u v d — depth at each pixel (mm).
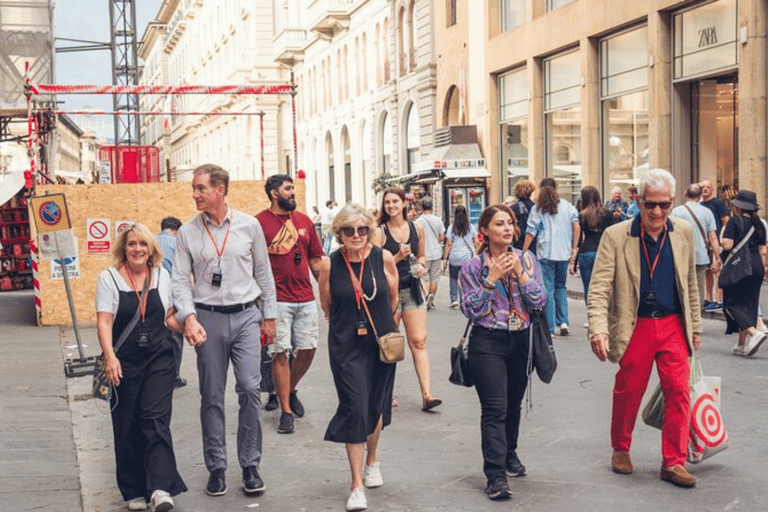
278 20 58250
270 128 58656
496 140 30062
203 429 6336
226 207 6395
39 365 11750
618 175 23156
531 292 5953
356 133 44156
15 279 24562
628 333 6164
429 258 15734
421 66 34812
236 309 6312
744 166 17812
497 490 5891
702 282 13445
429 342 12805
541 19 26219
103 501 6262
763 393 8797
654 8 20516
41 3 22109
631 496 5918
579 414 8203
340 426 5879
